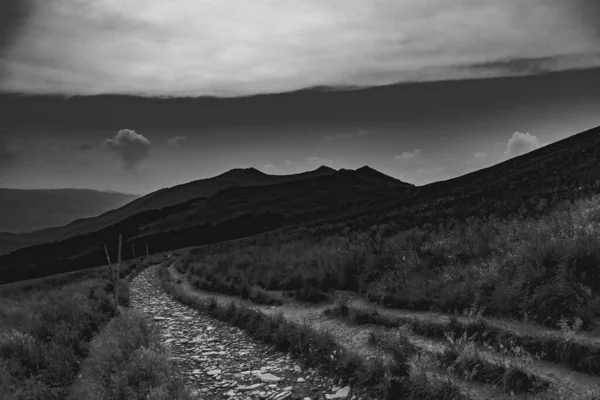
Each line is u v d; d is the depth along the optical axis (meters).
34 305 15.84
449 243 15.39
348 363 8.25
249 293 18.05
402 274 13.81
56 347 9.87
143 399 7.29
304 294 15.39
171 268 45.66
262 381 8.60
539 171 36.91
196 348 11.58
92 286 21.86
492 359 7.01
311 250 22.95
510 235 13.88
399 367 7.34
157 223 151.12
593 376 5.89
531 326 7.90
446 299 10.57
